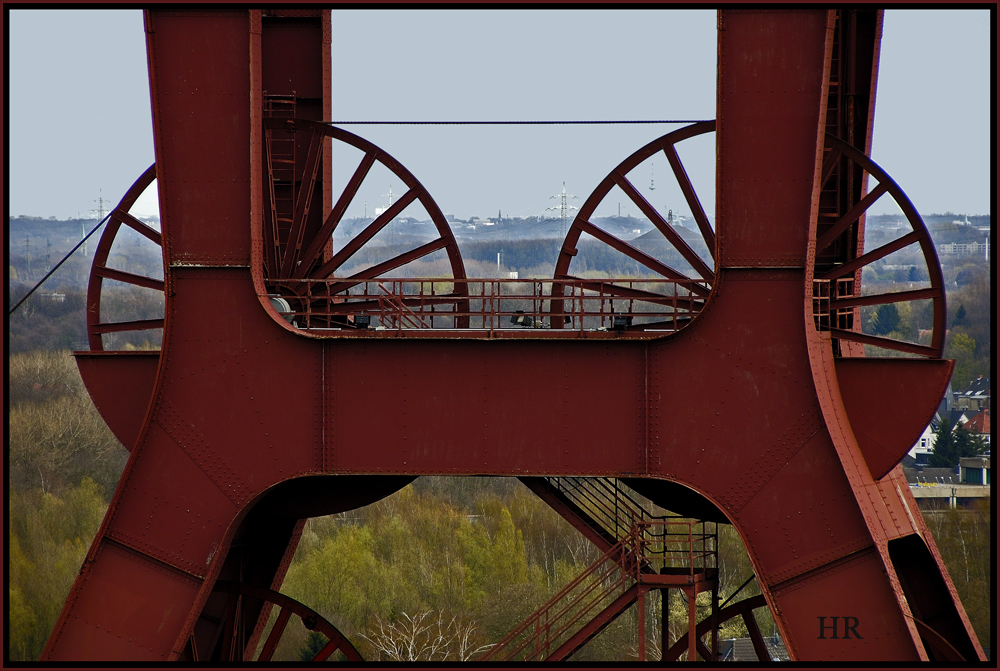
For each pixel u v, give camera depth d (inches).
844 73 722.2
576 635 655.8
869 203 661.9
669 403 565.9
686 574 650.8
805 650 543.8
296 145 813.9
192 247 579.8
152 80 574.6
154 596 572.7
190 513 577.0
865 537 542.0
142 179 794.2
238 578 732.7
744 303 560.1
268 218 767.1
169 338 579.8
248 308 580.4
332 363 579.8
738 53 555.8
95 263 782.5
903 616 531.8
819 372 562.3
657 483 703.1
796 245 555.2
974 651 634.8
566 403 572.4
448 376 577.6
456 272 812.0
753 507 556.4
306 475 575.5
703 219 754.2
